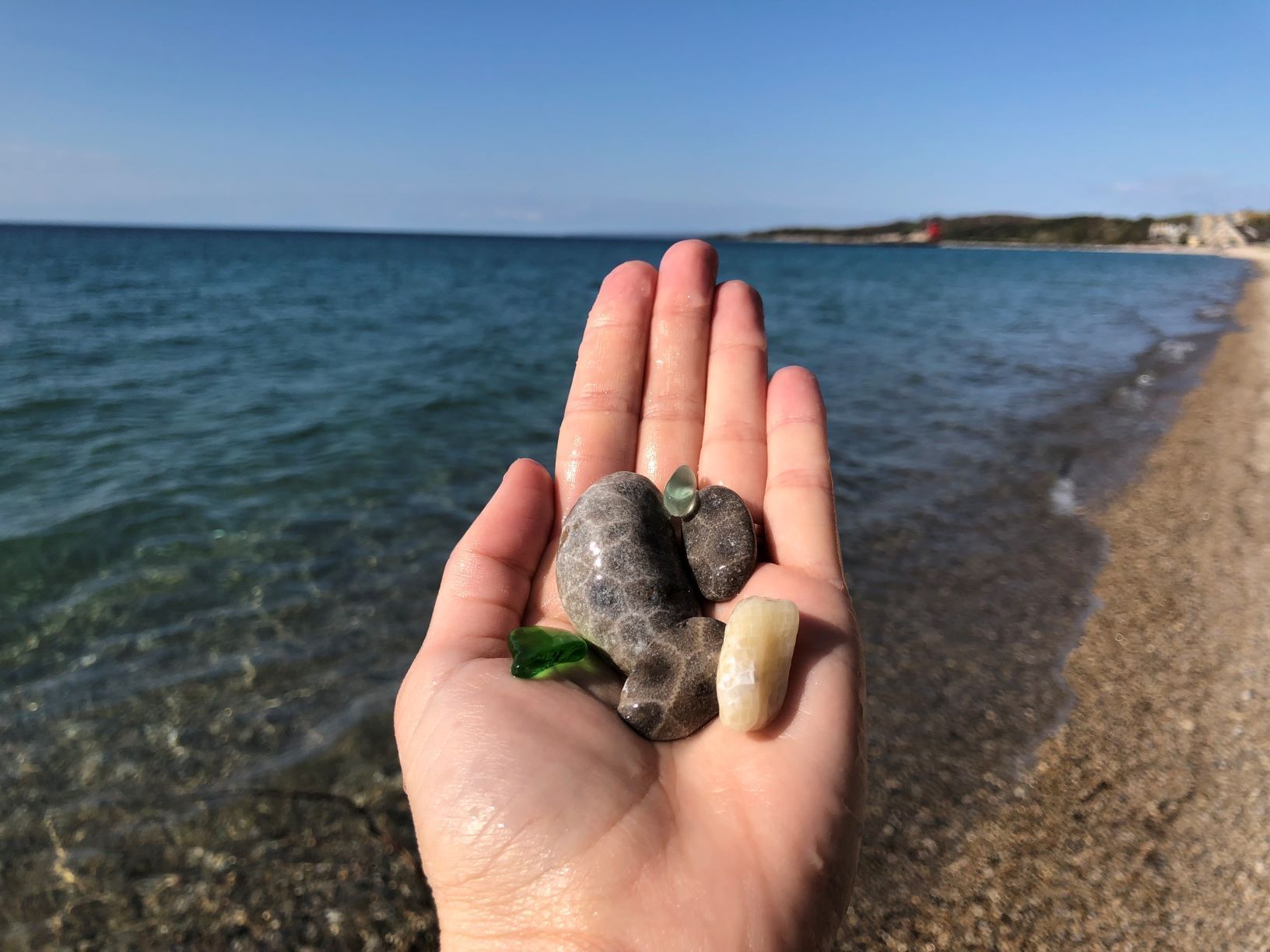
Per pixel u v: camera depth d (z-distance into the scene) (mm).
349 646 5375
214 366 14719
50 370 13688
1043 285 41531
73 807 4008
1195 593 6168
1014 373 15531
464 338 19125
